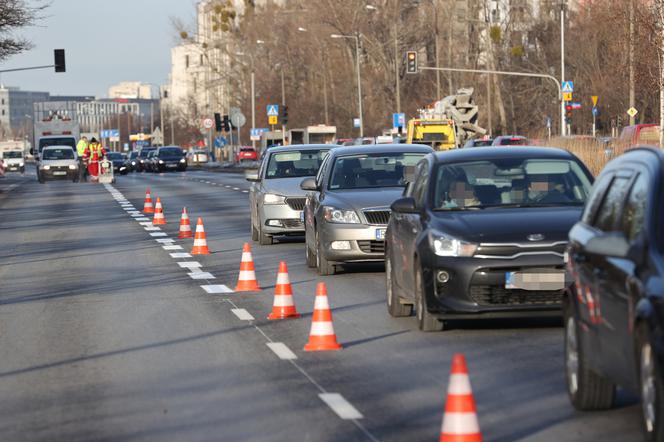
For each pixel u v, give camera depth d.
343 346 29.77
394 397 23.30
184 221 66.69
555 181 33.25
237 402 23.12
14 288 44.53
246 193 116.06
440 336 30.86
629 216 19.66
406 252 32.88
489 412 21.78
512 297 29.95
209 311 36.84
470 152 34.62
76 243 64.12
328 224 45.38
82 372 26.94
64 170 161.38
